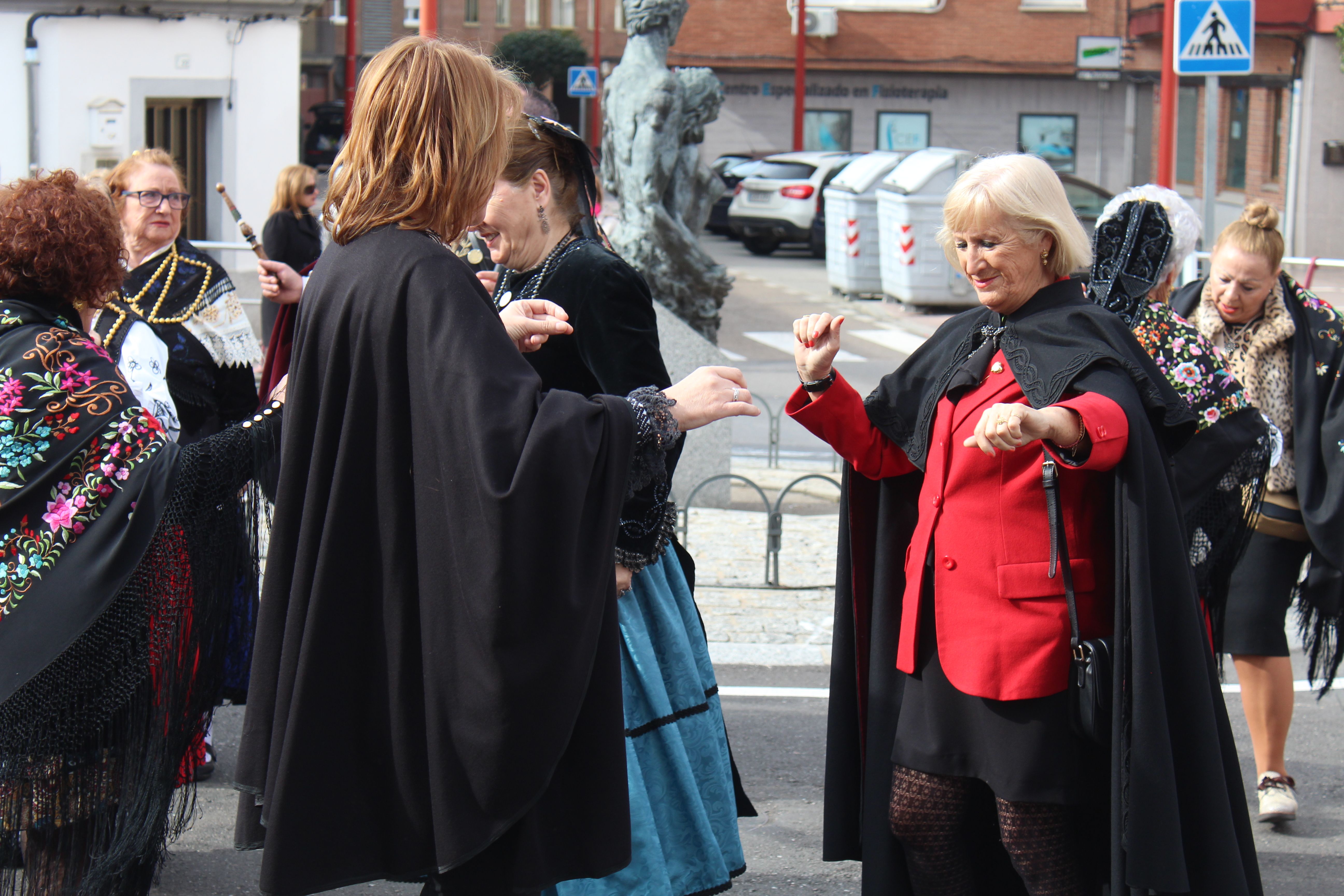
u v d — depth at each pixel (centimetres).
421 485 216
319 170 3331
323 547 218
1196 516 335
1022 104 3866
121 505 276
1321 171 2444
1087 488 268
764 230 2472
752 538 752
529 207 294
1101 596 269
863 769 308
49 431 275
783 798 438
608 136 829
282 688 220
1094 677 258
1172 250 372
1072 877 275
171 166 454
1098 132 3853
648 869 272
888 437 294
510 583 207
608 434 220
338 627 219
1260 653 416
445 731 215
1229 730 279
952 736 280
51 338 281
